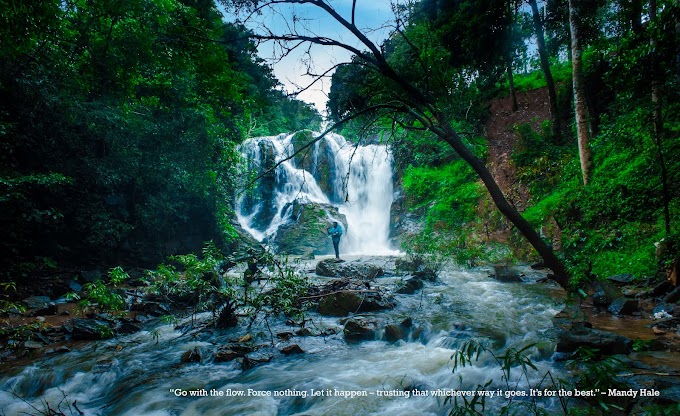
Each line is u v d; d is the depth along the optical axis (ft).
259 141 78.43
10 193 29.81
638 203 33.30
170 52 36.35
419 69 22.66
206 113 45.75
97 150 40.27
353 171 79.77
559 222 40.04
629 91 25.11
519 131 60.64
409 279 32.99
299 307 26.66
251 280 26.71
